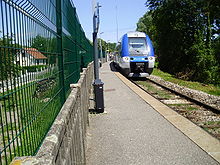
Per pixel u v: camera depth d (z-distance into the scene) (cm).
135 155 470
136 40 1852
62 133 186
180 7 3266
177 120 678
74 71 639
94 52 830
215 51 2891
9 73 158
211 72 2736
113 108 868
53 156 131
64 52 423
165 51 3675
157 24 3678
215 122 670
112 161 447
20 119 176
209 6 3206
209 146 492
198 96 1124
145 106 877
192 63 3131
